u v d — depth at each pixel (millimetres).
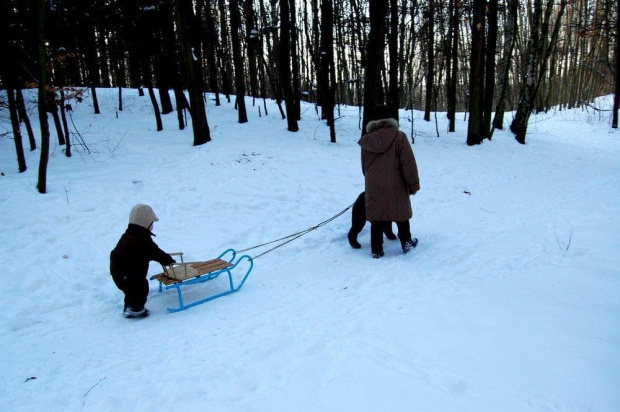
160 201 7566
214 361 3168
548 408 2287
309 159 10594
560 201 8180
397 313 3719
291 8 16375
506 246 5512
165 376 3004
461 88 31125
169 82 16938
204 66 25844
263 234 6672
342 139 13375
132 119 14453
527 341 2990
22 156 8234
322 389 2648
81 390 2902
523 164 12625
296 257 5766
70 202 7105
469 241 5887
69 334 3898
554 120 24328
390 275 4781
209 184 8438
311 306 4105
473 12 13609
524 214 7316
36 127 11844
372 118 5457
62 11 11258
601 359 2689
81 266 5426
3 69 8242
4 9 8367
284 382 2781
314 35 20266
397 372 2762
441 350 2998
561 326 3158
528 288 4012
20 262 5375
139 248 4102
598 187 9344
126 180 8320
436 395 2482
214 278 5148
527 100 15742
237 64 14445
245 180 8734
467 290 4102
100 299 4695
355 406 2443
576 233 5680
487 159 12734
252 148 11180
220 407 2549
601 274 4152
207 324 3889
